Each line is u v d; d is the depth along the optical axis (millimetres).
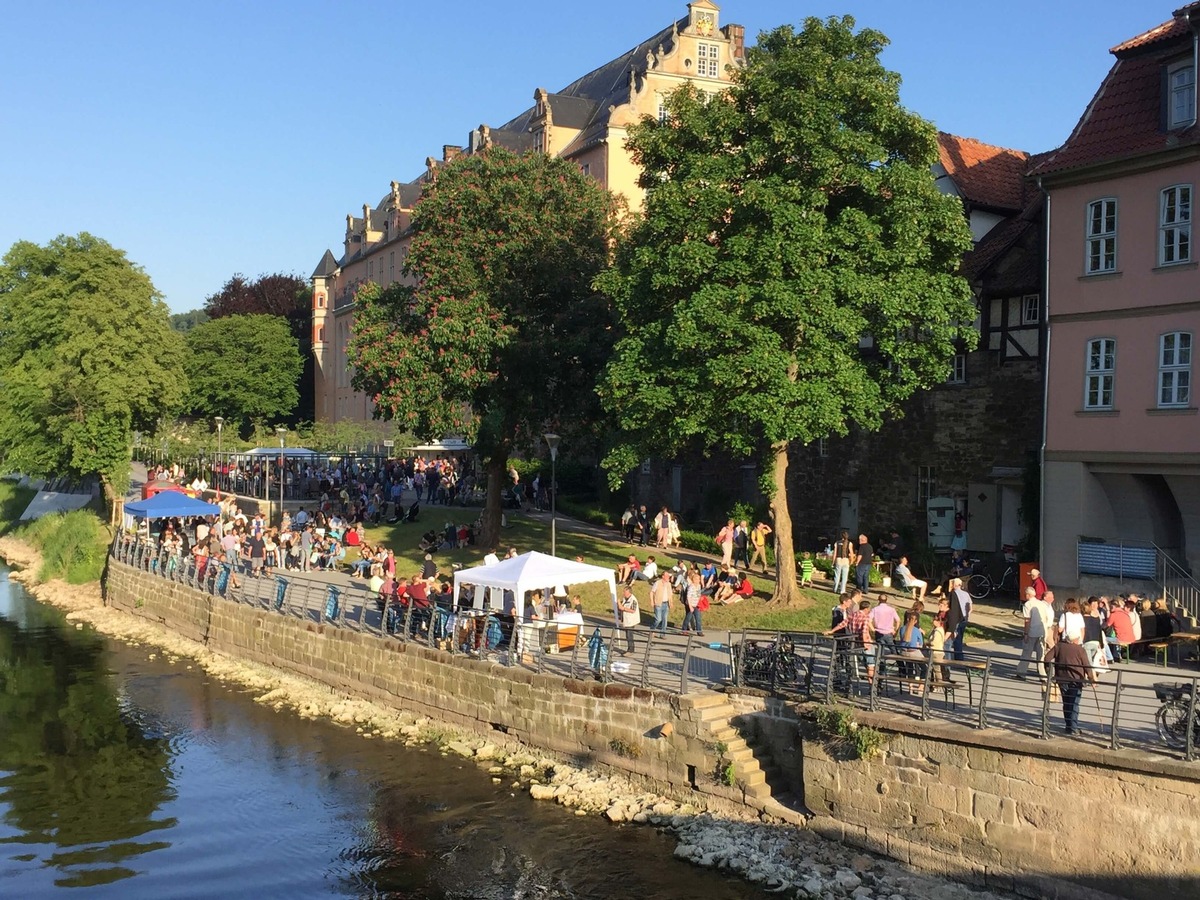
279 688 28391
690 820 17969
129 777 22016
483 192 34625
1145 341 24625
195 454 66312
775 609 26719
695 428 24562
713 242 25125
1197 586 23656
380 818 19172
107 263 57312
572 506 46906
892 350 25453
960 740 15172
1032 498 28984
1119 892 13664
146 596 38688
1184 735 14172
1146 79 25781
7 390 55594
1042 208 28922
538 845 17641
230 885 16844
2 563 55656
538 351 33062
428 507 47656
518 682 22219
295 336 100188
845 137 23844
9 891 16766
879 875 15539
